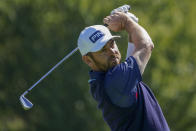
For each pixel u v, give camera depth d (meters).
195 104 66.81
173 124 67.12
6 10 71.19
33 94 67.88
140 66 13.32
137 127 13.32
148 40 13.80
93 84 13.55
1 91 71.44
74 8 69.62
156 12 69.06
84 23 68.94
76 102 65.94
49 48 69.38
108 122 13.74
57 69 67.06
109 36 13.62
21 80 71.31
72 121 66.00
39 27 71.69
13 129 69.50
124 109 13.24
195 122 67.12
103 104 13.48
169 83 66.50
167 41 65.81
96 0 68.44
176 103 66.31
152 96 13.78
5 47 72.81
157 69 65.75
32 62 70.88
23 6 71.94
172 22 68.81
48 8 71.88
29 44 71.12
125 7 15.10
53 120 66.50
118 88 13.12
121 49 60.34
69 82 66.31
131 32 14.05
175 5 69.56
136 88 13.35
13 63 71.88
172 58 68.31
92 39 13.57
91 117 65.31
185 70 67.38
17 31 72.62
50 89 66.94
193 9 71.12
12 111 70.94
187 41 68.81
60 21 70.69
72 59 67.06
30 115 68.56
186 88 66.69
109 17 14.34
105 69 13.64
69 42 68.62
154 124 13.33
